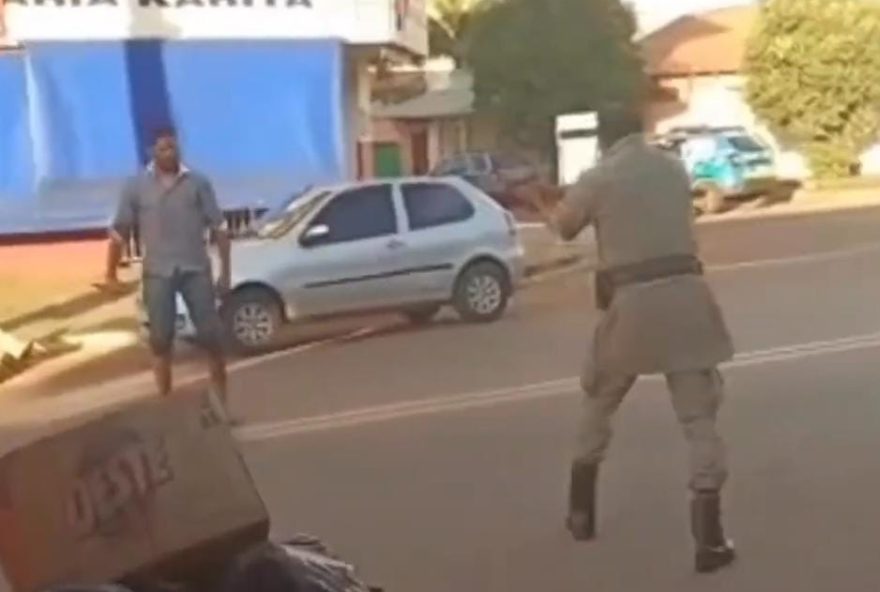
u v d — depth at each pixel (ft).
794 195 142.82
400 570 24.14
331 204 57.88
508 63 151.12
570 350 51.37
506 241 61.11
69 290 72.90
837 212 120.06
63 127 79.46
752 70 164.55
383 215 58.70
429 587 23.12
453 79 171.12
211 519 12.82
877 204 127.85
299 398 43.86
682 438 33.99
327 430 37.99
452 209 60.44
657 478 30.19
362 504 29.19
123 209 38.68
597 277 24.29
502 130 152.97
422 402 41.75
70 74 79.51
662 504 28.07
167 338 38.65
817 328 52.65
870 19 159.43
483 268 60.70
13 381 51.57
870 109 160.04
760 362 45.16
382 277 58.18
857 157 162.91
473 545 25.62
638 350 23.63
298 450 35.27
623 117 24.08
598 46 150.10
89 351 57.21
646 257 23.45
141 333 56.39
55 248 79.61
